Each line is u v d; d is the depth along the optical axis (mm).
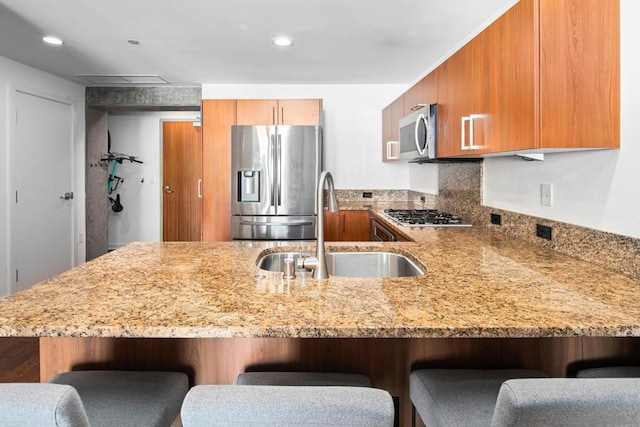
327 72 4430
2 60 3900
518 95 1731
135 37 3303
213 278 1520
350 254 2164
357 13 2824
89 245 5324
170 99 5176
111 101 5184
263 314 1126
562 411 774
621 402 774
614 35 1623
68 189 4922
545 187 2180
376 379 1467
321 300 1249
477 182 3043
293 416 770
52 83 4574
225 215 4582
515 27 1752
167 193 6863
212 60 3969
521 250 2096
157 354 1479
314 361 1470
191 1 2637
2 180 3951
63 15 2863
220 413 775
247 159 4125
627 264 1594
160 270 1649
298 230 4156
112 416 1149
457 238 2484
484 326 1049
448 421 1107
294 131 4113
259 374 1358
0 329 1033
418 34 3207
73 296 1287
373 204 4883
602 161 1748
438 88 2758
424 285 1428
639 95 1549
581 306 1205
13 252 4102
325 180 1563
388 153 4328
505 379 1301
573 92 1619
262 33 3205
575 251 1911
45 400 742
